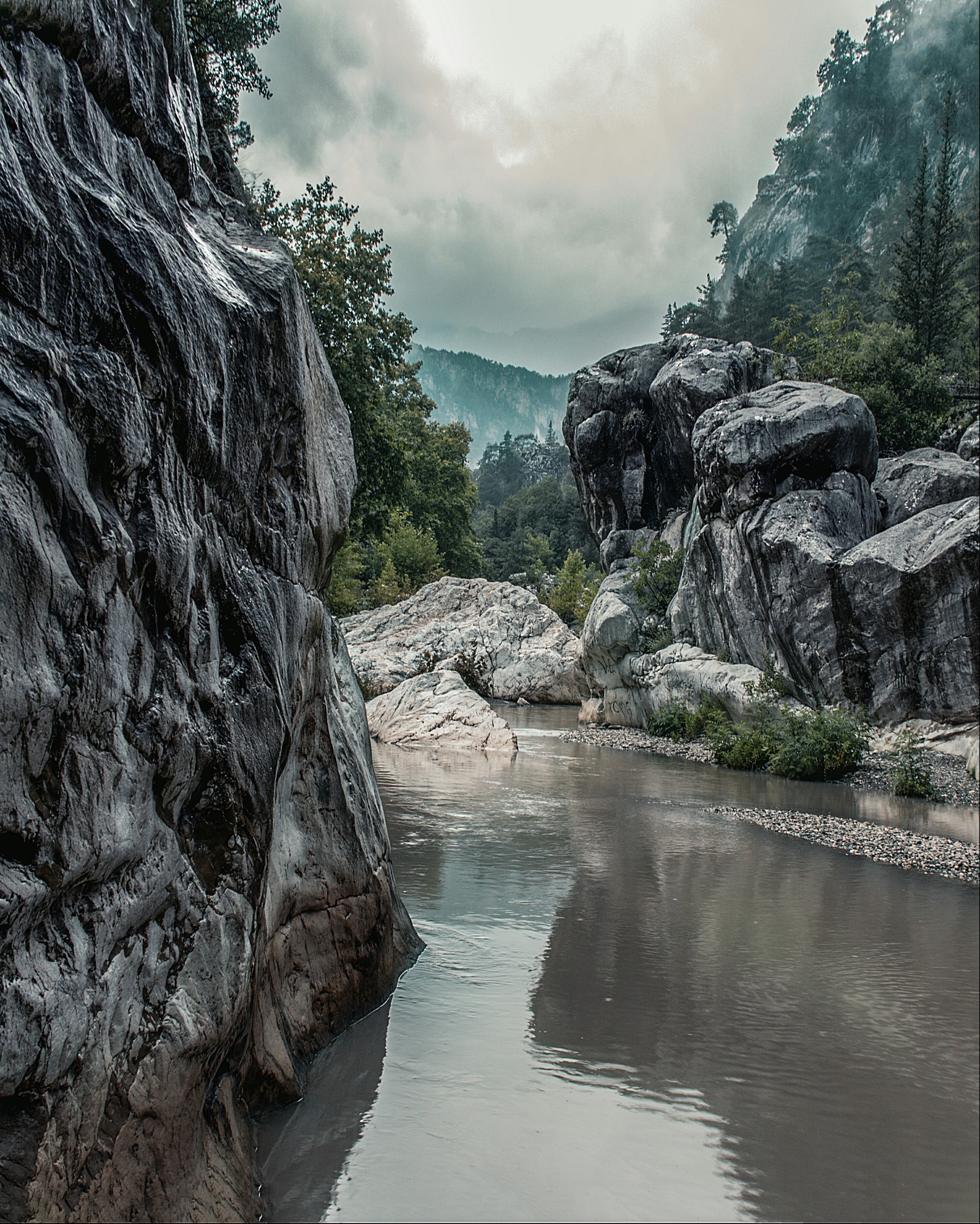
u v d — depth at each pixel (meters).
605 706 31.09
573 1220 3.72
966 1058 5.57
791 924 8.34
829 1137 4.55
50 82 3.07
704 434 24.73
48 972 2.59
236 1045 3.84
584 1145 4.34
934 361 32.31
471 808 13.92
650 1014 6.10
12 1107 2.49
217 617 3.77
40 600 2.55
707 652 25.92
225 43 18.73
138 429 3.06
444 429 65.62
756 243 154.38
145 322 3.14
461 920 8.09
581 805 14.50
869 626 20.19
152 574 3.16
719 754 20.59
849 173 141.38
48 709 2.57
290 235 24.17
